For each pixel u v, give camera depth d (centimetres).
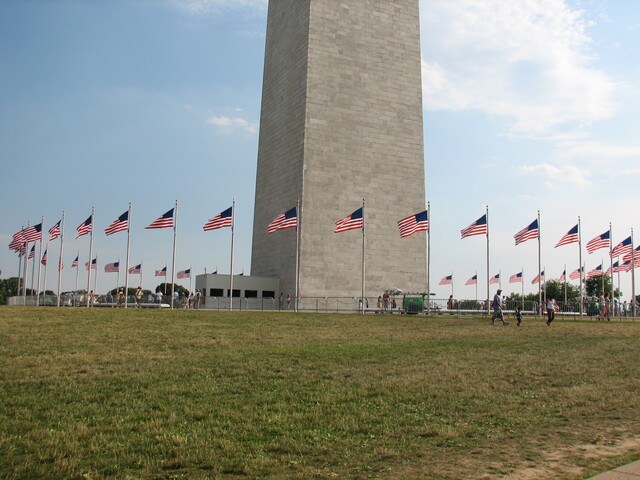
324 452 1136
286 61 6769
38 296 6444
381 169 6431
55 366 1941
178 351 2330
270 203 6806
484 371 1983
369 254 6266
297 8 6631
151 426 1278
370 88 6512
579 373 1969
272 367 1997
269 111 7081
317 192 6150
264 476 1006
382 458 1107
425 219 4931
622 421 1384
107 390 1612
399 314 5072
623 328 3825
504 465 1069
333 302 6050
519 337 3123
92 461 1062
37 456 1080
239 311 4759
